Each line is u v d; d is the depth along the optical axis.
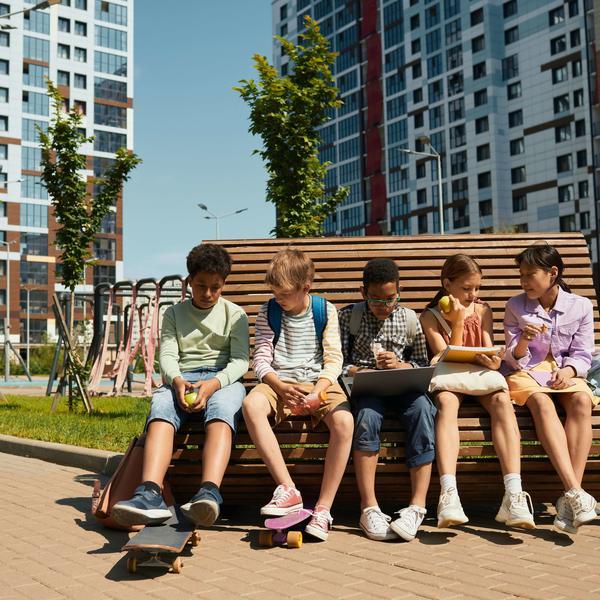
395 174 71.00
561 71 57.97
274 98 12.20
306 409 4.41
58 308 12.59
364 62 74.62
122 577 3.61
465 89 64.38
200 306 4.92
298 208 12.40
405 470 4.58
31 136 73.88
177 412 4.50
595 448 4.63
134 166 13.66
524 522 4.20
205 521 3.97
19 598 3.30
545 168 59.12
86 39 76.62
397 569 3.71
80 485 6.29
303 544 4.21
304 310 4.83
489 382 4.54
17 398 16.92
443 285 5.08
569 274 6.07
